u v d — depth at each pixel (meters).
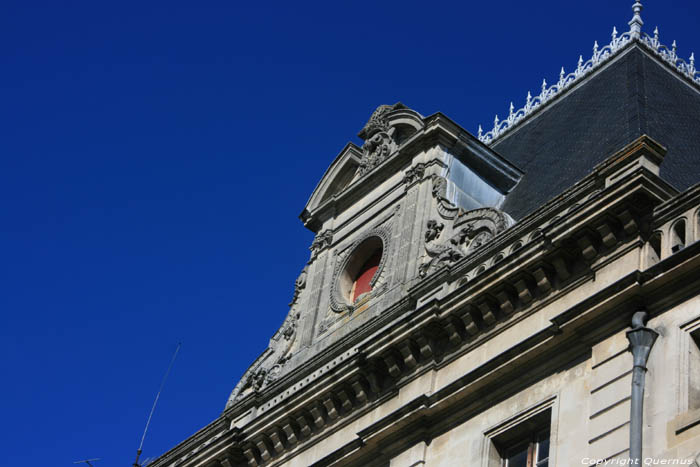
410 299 32.44
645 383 24.98
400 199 36.75
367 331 33.44
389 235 35.97
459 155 36.97
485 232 32.41
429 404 29.62
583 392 26.48
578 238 28.05
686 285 25.61
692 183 31.77
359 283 36.91
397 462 29.92
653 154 28.17
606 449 24.95
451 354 30.28
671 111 36.69
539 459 27.11
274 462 34.09
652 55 40.81
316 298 37.28
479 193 36.47
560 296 28.34
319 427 33.12
